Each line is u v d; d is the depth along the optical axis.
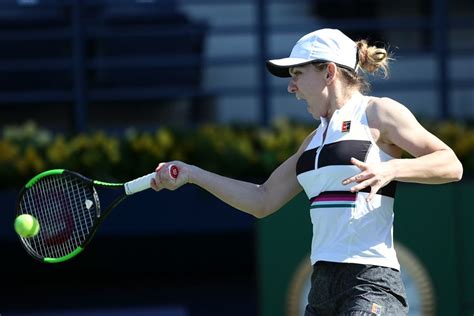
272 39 35.88
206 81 35.94
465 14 36.94
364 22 35.28
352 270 13.80
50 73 35.03
